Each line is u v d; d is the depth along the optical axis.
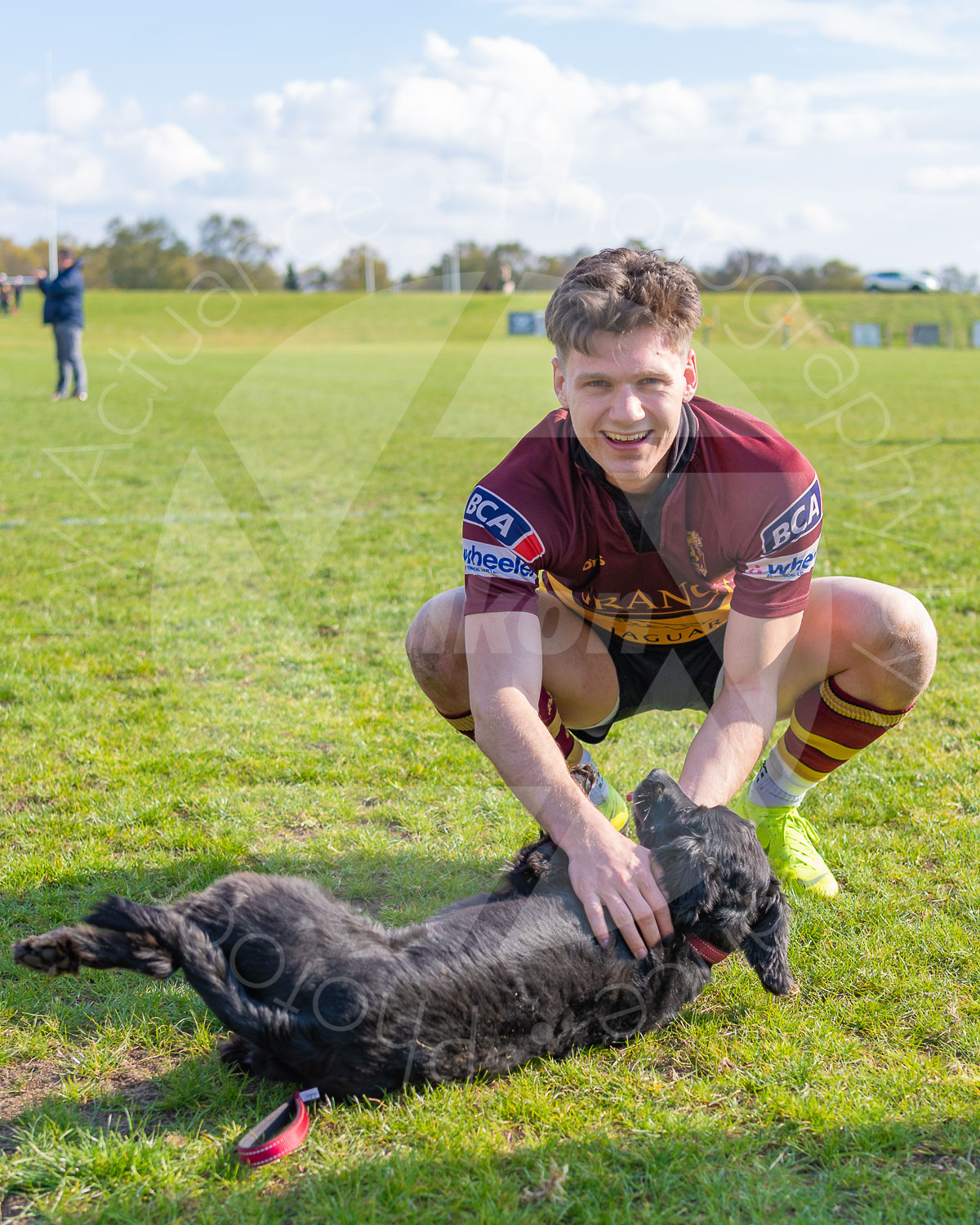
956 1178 1.70
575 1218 1.64
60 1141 1.77
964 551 6.08
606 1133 1.81
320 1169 1.72
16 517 7.22
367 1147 1.78
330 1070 1.81
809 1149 1.78
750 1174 1.71
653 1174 1.72
